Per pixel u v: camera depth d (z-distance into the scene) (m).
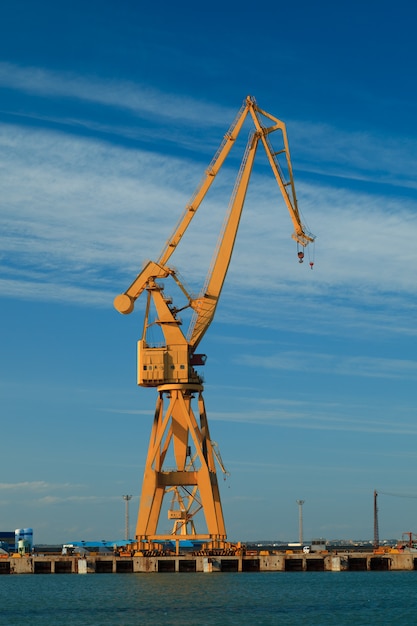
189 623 72.12
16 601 90.31
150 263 115.81
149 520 114.25
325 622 72.62
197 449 113.75
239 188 118.00
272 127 118.25
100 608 82.00
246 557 118.38
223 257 117.56
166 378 114.62
